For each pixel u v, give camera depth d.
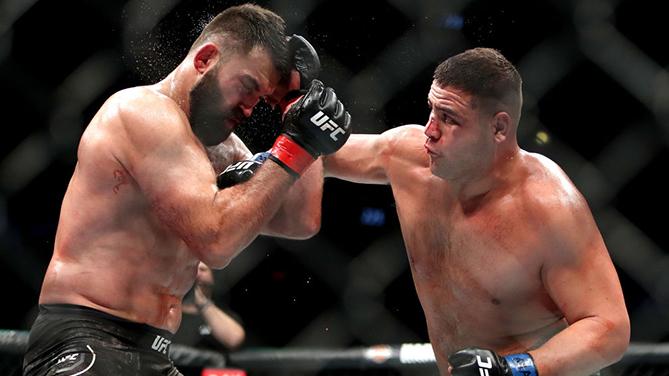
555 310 9.76
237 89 9.77
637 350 14.38
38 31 17.16
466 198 9.86
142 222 9.50
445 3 17.48
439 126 9.41
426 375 14.93
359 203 21.42
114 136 9.41
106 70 17.36
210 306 15.89
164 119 9.36
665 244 20.56
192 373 15.27
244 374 14.88
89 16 17.06
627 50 15.93
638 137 19.64
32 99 17.69
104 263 9.44
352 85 18.42
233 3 13.41
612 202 20.48
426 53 18.06
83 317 9.33
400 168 10.45
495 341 9.99
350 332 21.34
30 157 18.14
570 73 19.56
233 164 10.57
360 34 18.20
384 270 21.52
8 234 19.08
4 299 19.75
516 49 17.73
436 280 10.21
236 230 9.06
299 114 9.42
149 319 9.65
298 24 17.77
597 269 9.27
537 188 9.59
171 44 12.23
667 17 17.58
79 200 9.57
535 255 9.43
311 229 11.00
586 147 19.94
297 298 21.22
